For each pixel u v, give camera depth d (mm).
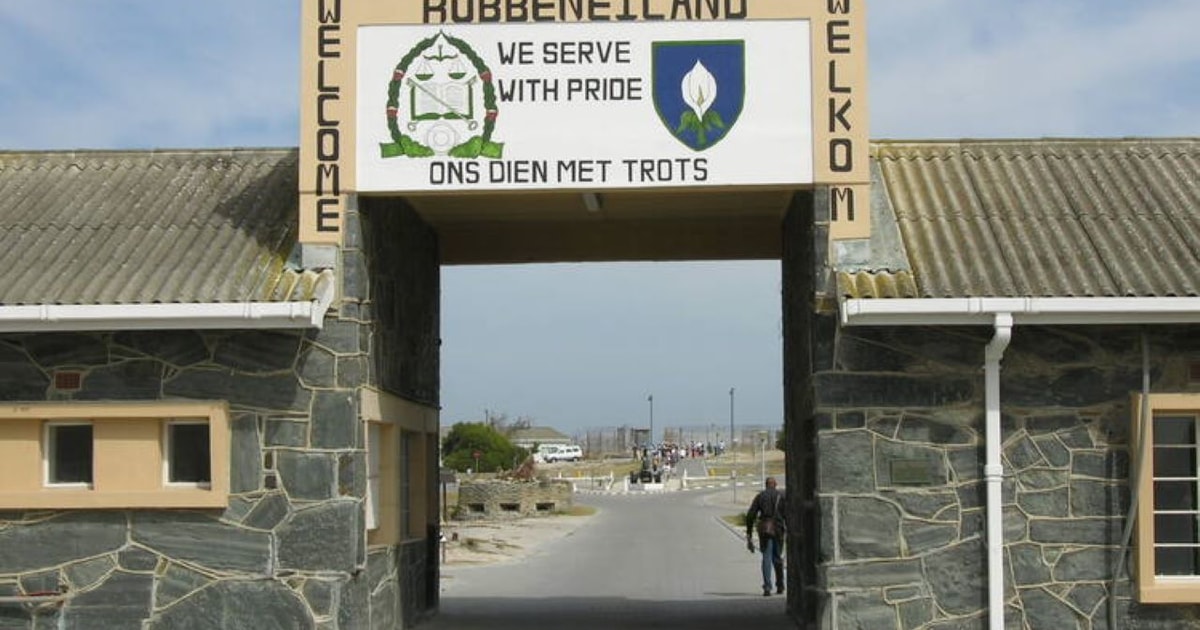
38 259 14602
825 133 14312
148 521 13984
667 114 14367
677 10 14430
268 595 13852
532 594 22797
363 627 14383
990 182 15961
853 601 13875
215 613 13867
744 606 20641
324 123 14406
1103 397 14062
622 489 79875
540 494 54594
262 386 14016
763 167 14305
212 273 14180
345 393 14000
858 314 13484
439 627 17469
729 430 147625
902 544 13906
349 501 13922
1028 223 15039
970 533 13922
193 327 13695
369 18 14484
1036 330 14117
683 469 96938
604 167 14336
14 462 14078
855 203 14289
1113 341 14102
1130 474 13969
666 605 20812
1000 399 14047
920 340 14070
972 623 13852
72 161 16844
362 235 14508
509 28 14453
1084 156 16562
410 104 14438
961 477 13961
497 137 14391
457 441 74312
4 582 13992
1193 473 14141
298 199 15117
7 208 15750
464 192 14391
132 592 13938
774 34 14414
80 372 14070
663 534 42031
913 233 14875
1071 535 13953
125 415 13945
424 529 18000
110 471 13992
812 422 14852
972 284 13844
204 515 13969
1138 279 13789
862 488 13961
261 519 13914
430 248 18641
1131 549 13922
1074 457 14031
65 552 14000
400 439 16766
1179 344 14062
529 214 17469
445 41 14461
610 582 25469
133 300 13648
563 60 14430
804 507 16219
